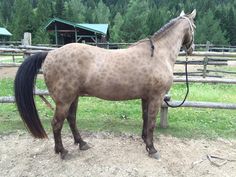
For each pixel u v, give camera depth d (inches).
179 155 170.7
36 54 152.6
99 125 206.7
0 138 185.3
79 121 213.5
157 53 157.8
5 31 1501.0
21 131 194.9
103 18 2187.5
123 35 1644.9
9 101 210.8
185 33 172.4
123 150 172.7
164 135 194.4
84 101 277.4
